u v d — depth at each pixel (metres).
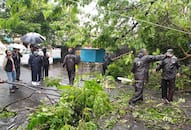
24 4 6.36
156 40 10.66
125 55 9.62
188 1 7.94
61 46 23.75
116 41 9.60
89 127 3.42
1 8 17.59
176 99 10.09
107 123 4.57
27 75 14.83
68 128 3.33
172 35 9.67
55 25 10.74
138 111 5.64
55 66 21.08
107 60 12.59
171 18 9.02
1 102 8.51
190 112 6.91
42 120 3.52
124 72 9.63
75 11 7.31
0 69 16.19
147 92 10.76
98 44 9.70
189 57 11.36
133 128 5.89
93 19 9.98
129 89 9.45
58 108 3.58
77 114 3.66
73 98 3.68
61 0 7.18
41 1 6.83
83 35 10.14
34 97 8.92
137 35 9.18
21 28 20.11
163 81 9.59
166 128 5.93
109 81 4.62
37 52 12.17
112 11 9.35
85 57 9.70
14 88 10.16
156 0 8.45
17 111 4.64
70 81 11.60
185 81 11.61
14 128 4.37
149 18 8.52
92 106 3.59
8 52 10.11
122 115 5.18
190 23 8.95
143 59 8.82
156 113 5.68
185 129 5.96
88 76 4.80
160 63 9.64
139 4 9.26
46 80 4.96
